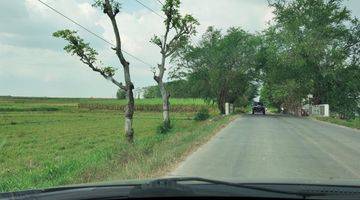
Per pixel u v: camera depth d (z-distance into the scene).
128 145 19.16
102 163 14.62
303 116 64.69
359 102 66.88
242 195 2.81
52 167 15.20
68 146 29.58
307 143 22.78
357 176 13.25
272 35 66.50
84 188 3.13
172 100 114.62
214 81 69.06
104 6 24.52
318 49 62.00
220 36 69.88
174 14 33.75
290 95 71.44
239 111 93.88
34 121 60.34
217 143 22.31
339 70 63.81
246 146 21.00
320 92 67.56
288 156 17.50
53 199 2.81
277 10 66.19
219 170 14.02
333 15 64.25
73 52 24.92
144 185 3.06
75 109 110.94
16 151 26.83
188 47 68.19
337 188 3.01
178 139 22.78
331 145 22.00
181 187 2.99
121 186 3.16
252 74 71.62
